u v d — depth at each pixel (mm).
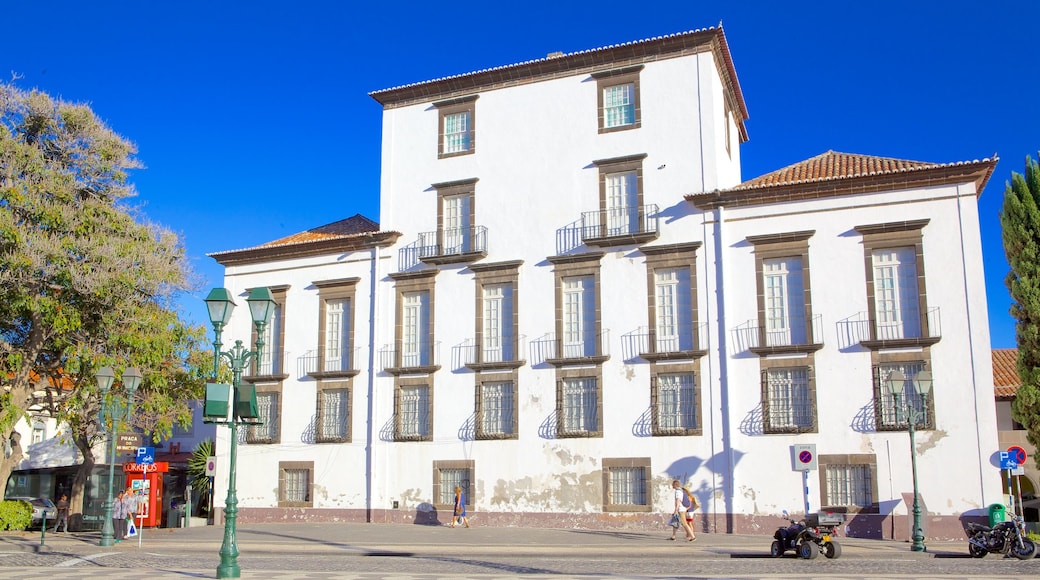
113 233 32625
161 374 33219
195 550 27500
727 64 35625
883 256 30578
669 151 33750
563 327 34188
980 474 28250
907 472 28969
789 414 30750
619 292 33531
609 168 34500
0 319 32125
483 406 34969
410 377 36312
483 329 35469
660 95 34281
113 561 24391
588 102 35344
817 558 23000
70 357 31359
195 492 43875
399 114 38719
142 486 32531
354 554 25766
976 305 29062
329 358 38500
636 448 32344
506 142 36406
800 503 30000
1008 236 29984
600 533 30719
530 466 33781
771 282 31797
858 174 30719
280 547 27547
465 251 36375
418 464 35656
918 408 29312
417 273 36781
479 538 29219
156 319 32781
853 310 30422
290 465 38156
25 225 30875
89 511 40344
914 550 24453
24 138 32688
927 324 29453
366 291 38000
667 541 27797
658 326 32906
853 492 29625
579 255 34219
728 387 31391
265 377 39062
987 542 22922
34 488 46188
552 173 35375
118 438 35438
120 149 34094
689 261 32688
